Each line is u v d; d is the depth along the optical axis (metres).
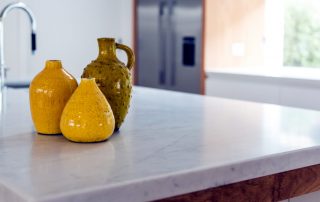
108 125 1.07
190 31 3.96
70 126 1.05
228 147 1.03
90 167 0.85
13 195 0.72
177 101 1.92
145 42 4.37
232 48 4.07
